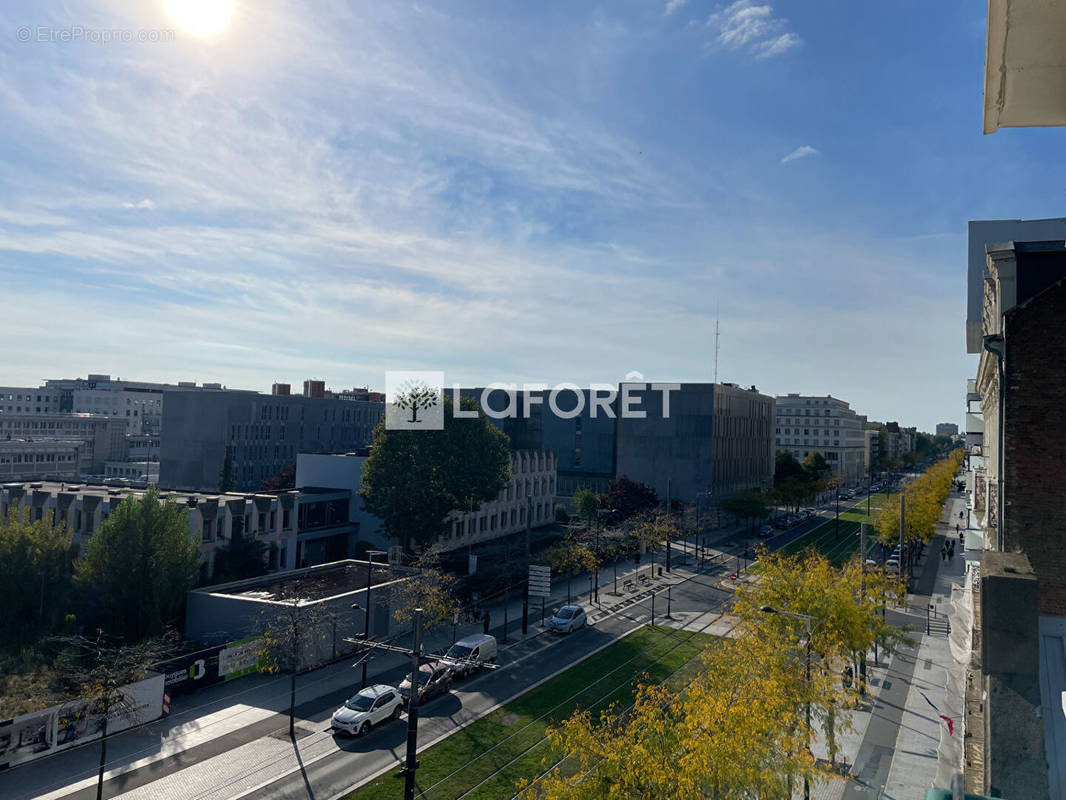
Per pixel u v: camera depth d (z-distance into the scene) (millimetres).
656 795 17531
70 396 179250
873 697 37656
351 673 39938
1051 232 36344
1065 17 6965
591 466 115125
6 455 101375
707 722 18734
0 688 31375
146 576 40281
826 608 31844
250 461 104875
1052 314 13664
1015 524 13727
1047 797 10055
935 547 89625
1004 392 13969
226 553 52906
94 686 27906
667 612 54938
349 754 29484
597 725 32094
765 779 18203
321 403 118688
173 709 34281
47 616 39625
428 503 59062
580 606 54281
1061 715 10617
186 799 25516
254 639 39719
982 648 10695
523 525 87938
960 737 13906
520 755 29328
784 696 22297
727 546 88375
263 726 32406
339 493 73188
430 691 35719
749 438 124812
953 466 127375
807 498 114062
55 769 27719
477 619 52062
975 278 37438
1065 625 12414
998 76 8016
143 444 156875
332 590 46094
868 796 26625
